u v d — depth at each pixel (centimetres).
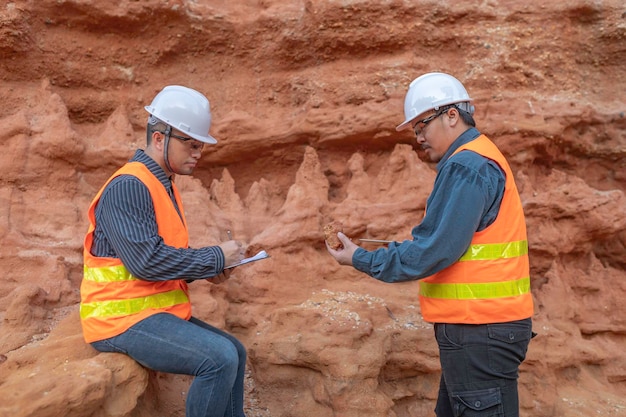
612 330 443
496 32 455
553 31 457
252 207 452
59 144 414
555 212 442
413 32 454
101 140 439
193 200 426
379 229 427
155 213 280
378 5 446
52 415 250
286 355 356
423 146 300
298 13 458
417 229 271
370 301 399
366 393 340
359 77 461
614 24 450
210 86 475
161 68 467
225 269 313
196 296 379
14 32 409
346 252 290
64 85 447
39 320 347
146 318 278
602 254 476
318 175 451
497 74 456
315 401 355
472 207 255
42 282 374
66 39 436
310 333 360
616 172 475
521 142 448
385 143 459
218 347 275
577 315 439
